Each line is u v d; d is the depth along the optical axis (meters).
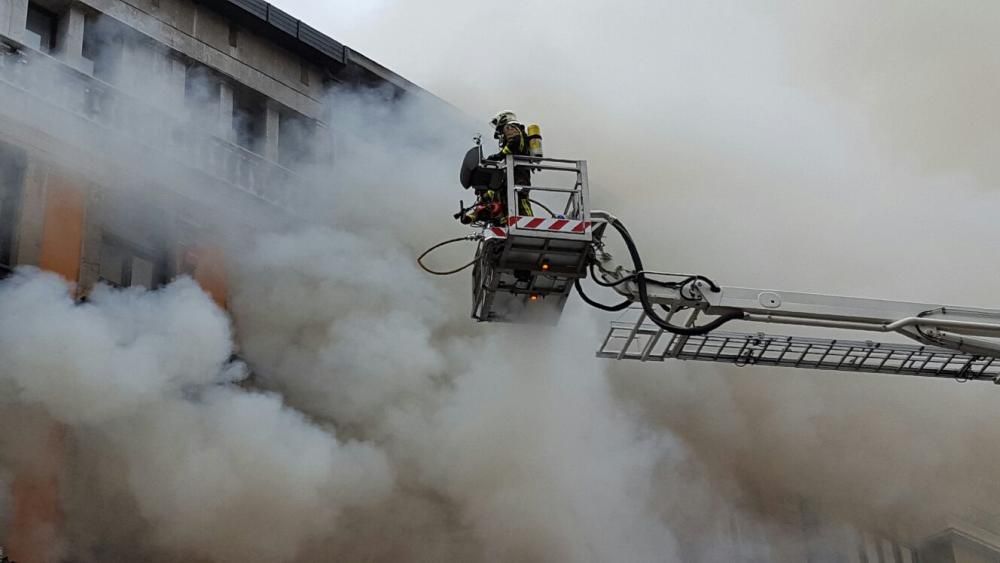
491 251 13.45
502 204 13.82
